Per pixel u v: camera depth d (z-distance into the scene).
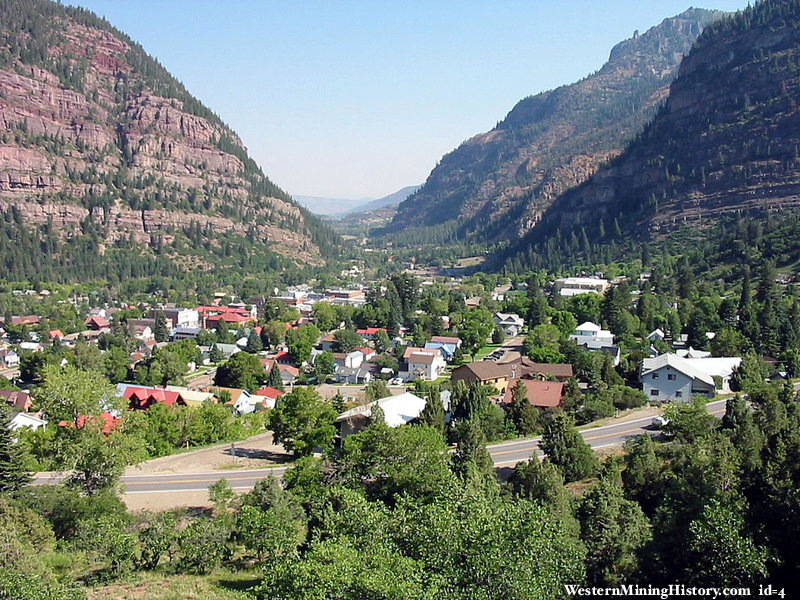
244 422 84.19
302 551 35.75
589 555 32.47
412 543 28.12
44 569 31.95
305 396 64.00
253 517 37.00
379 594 23.50
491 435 66.25
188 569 36.62
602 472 49.94
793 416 56.00
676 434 56.88
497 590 25.41
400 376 120.12
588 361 95.50
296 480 44.47
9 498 42.56
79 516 42.75
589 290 198.12
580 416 73.00
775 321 113.56
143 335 177.50
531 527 26.58
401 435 44.38
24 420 77.25
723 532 27.38
